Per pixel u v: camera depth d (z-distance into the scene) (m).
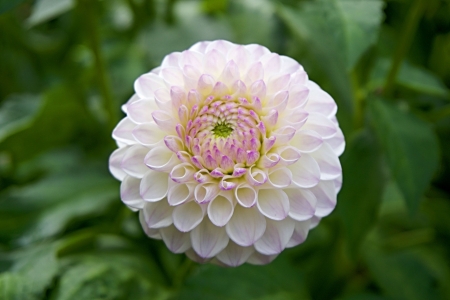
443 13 0.63
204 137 0.45
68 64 0.73
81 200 0.57
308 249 0.59
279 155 0.45
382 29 0.63
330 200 0.45
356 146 0.54
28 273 0.52
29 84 0.73
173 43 0.60
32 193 0.57
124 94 0.61
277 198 0.45
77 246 0.56
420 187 0.51
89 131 0.65
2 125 0.61
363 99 0.56
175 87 0.45
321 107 0.46
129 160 0.45
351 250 0.53
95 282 0.53
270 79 0.46
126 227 0.59
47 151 0.67
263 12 0.62
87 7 0.55
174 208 0.45
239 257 0.46
